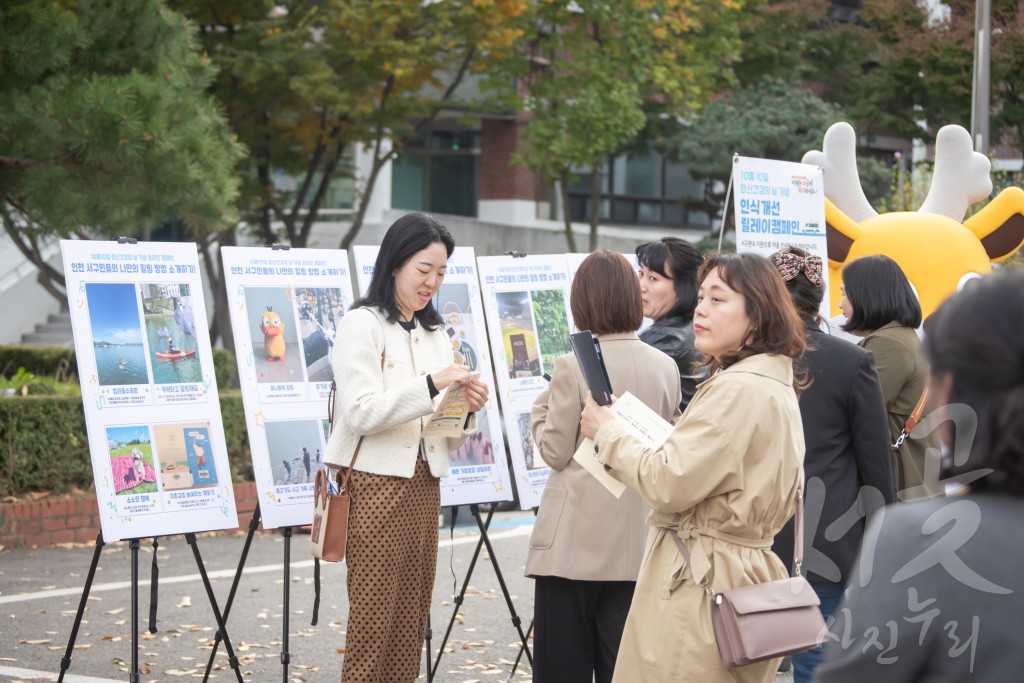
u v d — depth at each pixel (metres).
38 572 8.33
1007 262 10.98
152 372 5.09
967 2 15.95
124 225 8.71
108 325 5.00
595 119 16.89
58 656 6.07
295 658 6.16
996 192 13.31
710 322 3.13
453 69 16.52
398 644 4.53
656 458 3.05
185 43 9.96
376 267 4.51
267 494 5.20
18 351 14.29
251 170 15.66
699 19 17.86
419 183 24.61
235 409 11.18
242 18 14.22
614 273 4.18
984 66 11.65
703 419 3.00
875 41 17.73
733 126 19.92
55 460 9.78
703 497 3.01
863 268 5.05
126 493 4.90
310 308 5.51
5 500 9.43
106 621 6.92
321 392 5.46
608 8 16.88
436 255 4.46
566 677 4.23
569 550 4.14
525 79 18.83
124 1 9.14
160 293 5.17
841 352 4.27
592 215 21.48
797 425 3.09
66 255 4.95
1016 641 1.61
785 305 3.11
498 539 9.95
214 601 5.13
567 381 4.17
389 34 14.05
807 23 21.84
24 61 8.42
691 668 3.05
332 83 14.24
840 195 8.41
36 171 8.47
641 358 4.21
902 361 4.89
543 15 16.89
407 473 4.38
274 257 5.48
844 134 8.40
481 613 7.33
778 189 7.23
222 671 5.89
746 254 3.16
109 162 8.45
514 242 23.03
